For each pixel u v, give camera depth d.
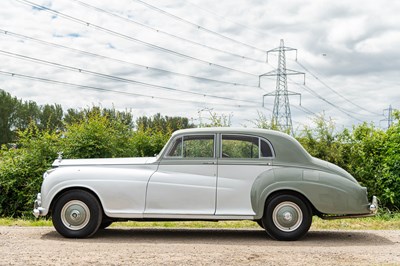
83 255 6.88
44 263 6.38
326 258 6.87
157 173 8.30
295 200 8.20
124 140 17.86
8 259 6.59
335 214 8.30
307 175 8.22
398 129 14.95
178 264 6.39
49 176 8.35
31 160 15.40
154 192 8.21
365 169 15.23
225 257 6.85
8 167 15.18
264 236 8.88
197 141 8.42
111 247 7.52
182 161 8.33
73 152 15.67
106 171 8.35
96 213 8.26
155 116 20.92
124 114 18.12
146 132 19.89
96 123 16.06
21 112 70.94
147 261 6.54
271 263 6.50
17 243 7.79
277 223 8.24
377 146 15.37
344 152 15.78
